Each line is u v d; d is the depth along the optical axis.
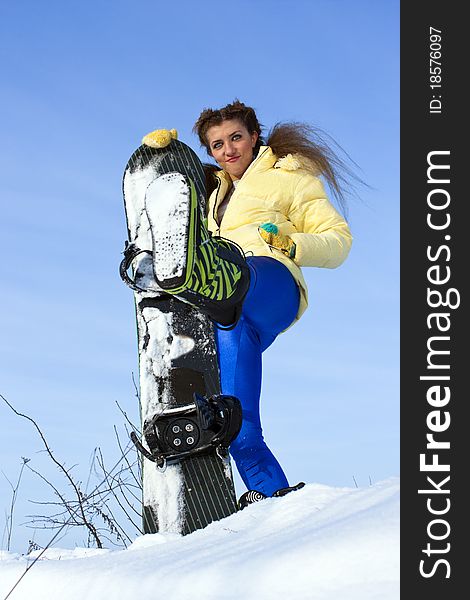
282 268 2.68
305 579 1.26
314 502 1.79
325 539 1.35
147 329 2.63
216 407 2.31
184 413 2.37
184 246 2.17
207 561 1.50
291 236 2.77
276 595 1.26
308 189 2.98
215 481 2.42
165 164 2.97
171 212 2.19
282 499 1.93
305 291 2.77
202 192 2.97
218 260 2.29
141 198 2.90
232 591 1.32
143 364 2.61
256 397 2.60
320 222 2.94
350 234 2.94
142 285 2.62
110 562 1.70
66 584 1.61
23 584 1.68
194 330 2.60
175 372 2.56
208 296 2.30
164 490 2.45
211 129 3.13
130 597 1.46
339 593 1.20
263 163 3.03
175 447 2.36
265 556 1.38
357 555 1.26
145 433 2.40
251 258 2.64
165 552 1.73
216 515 2.39
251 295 2.55
